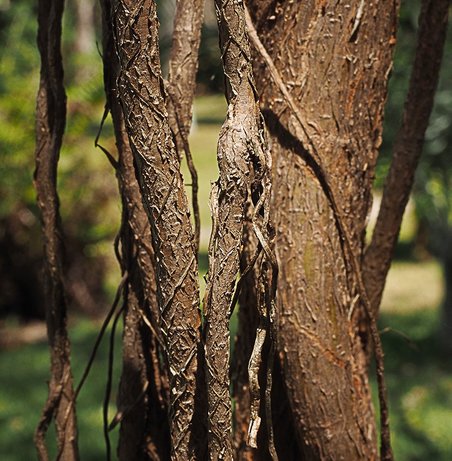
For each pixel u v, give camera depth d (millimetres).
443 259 10125
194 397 2408
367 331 2756
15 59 10758
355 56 2609
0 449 7352
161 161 2346
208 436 2369
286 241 2596
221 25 2369
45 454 2863
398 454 6996
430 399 8336
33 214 10867
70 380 2855
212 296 2332
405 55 6328
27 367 9852
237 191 2336
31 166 10172
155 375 2727
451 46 6766
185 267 2371
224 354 2338
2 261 11133
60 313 2840
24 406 8492
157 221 2361
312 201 2596
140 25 2307
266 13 2623
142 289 2688
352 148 2627
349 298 2625
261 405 2676
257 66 2645
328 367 2588
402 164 2877
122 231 2689
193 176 2625
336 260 2600
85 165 10430
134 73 2324
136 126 2342
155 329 2648
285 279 2592
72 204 10609
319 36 2604
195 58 2701
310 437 2611
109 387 2768
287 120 2613
